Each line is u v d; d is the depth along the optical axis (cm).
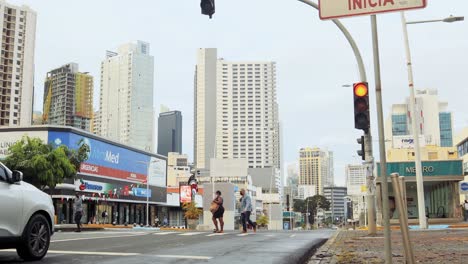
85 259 841
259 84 14738
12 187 793
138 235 1575
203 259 862
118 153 5544
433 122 7169
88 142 4969
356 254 916
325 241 1368
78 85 13288
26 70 10381
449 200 3362
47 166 3603
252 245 1169
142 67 16138
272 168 13162
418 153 2256
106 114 16100
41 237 834
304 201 14512
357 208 10675
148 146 16075
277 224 8744
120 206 5669
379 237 1449
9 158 3622
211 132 14525
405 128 7388
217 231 1922
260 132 14700
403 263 757
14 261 809
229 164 7062
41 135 4650
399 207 544
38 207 827
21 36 10338
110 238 1384
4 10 10019
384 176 501
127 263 795
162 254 932
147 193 5819
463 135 6197
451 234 1538
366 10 488
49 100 13250
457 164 3309
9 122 10012
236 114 14638
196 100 14950
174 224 7325
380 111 505
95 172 5041
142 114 15975
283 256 922
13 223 778
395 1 480
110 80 16238
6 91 10031
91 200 4984
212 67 14775
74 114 13038
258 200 11238
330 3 499
